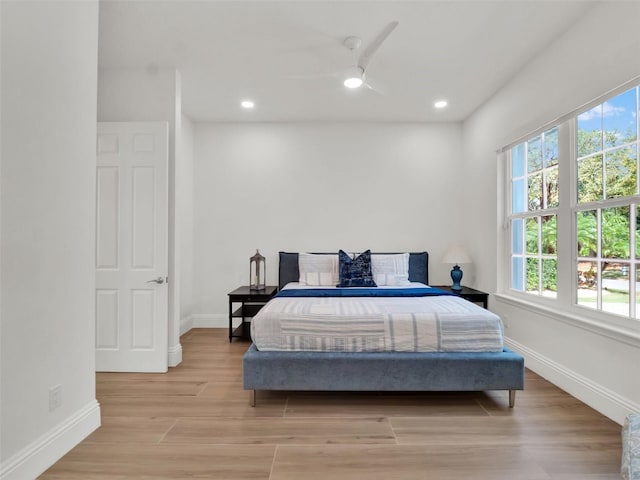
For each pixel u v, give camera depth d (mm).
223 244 4773
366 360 2479
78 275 2012
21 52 1634
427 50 2963
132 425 2225
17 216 1609
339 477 1734
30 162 1684
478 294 3918
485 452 1942
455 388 2467
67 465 1807
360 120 4695
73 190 1974
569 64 2625
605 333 2289
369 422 2279
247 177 4777
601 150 2424
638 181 2145
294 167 4777
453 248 4219
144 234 3123
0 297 1524
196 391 2748
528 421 2273
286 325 2561
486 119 4027
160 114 3279
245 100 4020
